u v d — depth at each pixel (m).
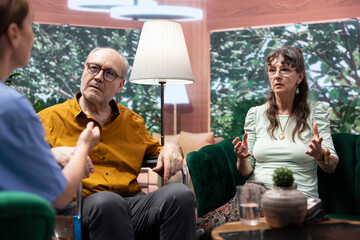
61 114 2.10
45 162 1.02
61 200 1.12
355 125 5.32
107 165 2.11
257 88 5.86
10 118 0.95
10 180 0.96
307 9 5.56
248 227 1.54
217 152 2.58
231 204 2.21
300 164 2.35
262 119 2.53
